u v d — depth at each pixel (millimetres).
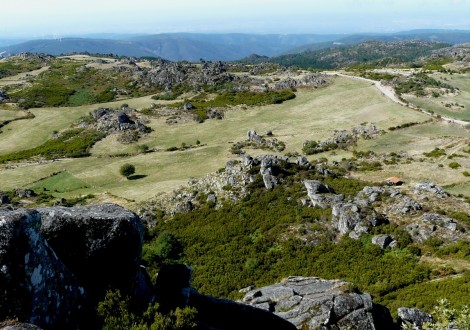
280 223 55000
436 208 53344
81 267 15438
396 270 41062
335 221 52219
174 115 154500
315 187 58594
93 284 15531
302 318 21828
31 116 173250
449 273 38938
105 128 144875
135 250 16484
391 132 114438
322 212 54844
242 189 64750
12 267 12094
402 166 87750
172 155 115875
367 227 49062
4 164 123875
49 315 12828
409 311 25188
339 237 50031
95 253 15617
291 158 102250
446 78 176750
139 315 15164
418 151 98125
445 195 59438
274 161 70188
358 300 22781
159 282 19312
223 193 65688
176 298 18406
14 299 11922
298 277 27656
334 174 70688
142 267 19406
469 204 55719
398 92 153000
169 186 91500
